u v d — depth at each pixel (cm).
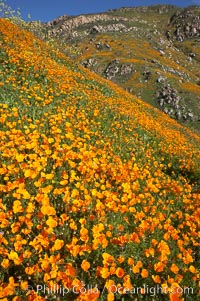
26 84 1352
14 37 2230
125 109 1898
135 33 18275
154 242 496
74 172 671
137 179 884
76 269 436
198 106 9988
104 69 13275
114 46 15438
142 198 732
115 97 2223
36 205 555
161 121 2480
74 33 18375
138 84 11481
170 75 12162
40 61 1803
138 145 1300
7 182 579
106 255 423
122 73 12344
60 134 977
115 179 775
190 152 1562
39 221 502
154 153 1350
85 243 448
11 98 1104
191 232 605
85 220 514
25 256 410
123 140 1245
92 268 456
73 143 875
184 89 10981
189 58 17325
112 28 18862
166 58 15662
